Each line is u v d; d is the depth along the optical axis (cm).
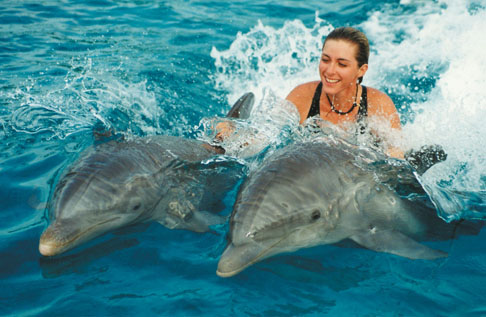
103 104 587
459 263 346
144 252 355
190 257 350
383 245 353
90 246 360
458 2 971
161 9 983
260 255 330
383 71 710
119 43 805
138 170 394
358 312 301
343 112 489
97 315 295
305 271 337
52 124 528
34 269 334
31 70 675
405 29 863
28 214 382
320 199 353
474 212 404
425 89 652
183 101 627
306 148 392
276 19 940
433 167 469
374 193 378
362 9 973
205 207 405
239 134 484
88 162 391
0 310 297
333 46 445
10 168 445
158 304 305
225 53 789
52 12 934
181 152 437
